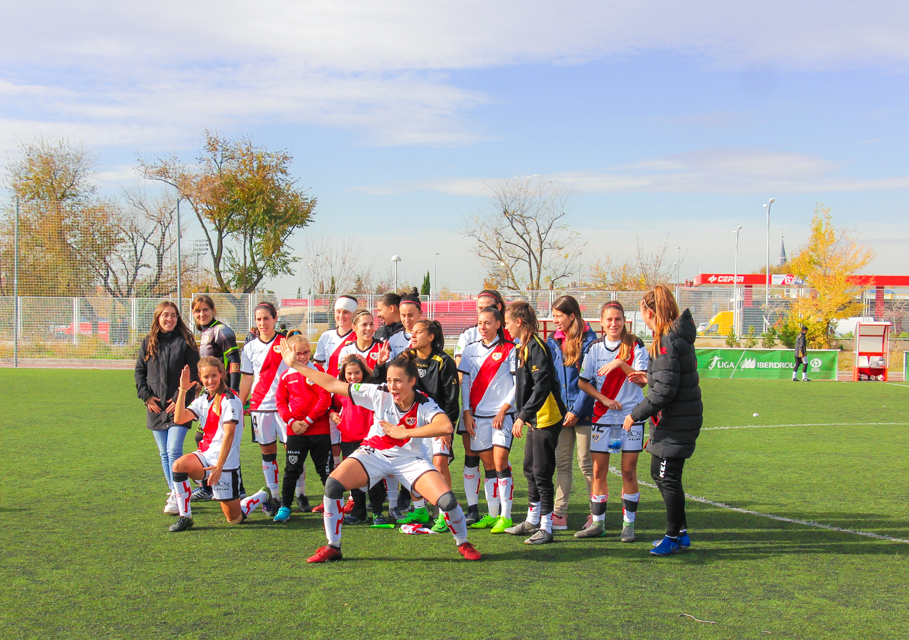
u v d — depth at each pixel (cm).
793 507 614
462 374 569
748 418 1227
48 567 425
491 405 550
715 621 351
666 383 450
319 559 443
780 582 415
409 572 426
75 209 2653
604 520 552
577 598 381
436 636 326
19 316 2458
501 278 4347
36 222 2567
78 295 2617
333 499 444
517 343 548
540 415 497
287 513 556
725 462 826
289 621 342
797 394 1658
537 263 4356
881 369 2102
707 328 2789
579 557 465
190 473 522
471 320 2802
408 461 464
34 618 343
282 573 420
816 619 355
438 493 450
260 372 598
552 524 532
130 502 602
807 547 492
